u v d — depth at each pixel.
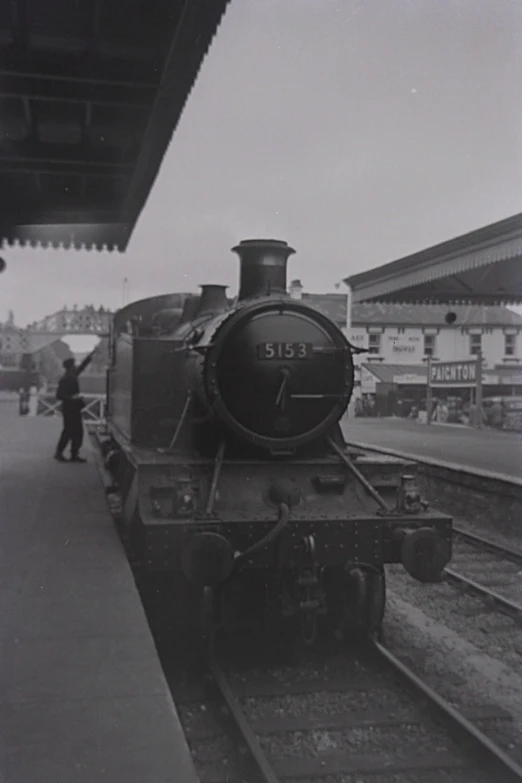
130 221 13.12
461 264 16.05
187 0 6.83
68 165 10.84
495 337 36.91
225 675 5.87
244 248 7.55
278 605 6.44
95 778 3.19
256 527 6.11
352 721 5.11
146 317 10.61
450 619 7.55
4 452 15.23
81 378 27.86
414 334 36.84
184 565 5.83
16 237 13.85
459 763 4.61
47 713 3.77
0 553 6.90
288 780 4.43
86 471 12.45
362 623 6.48
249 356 6.74
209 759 4.65
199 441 7.06
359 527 6.22
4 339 25.17
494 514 12.17
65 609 5.36
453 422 31.11
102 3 6.91
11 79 8.27
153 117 9.14
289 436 6.88
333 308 36.62
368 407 35.84
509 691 5.69
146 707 3.85
